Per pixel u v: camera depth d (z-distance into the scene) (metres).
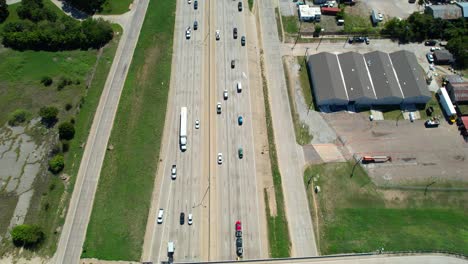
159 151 114.44
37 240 99.44
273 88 127.44
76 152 114.50
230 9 146.75
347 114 122.56
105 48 137.50
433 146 116.69
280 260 97.69
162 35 139.88
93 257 97.38
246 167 111.75
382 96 121.94
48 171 110.94
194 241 100.31
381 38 140.75
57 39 135.75
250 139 116.81
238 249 98.50
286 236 101.25
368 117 122.12
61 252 98.56
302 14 143.00
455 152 115.75
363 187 109.25
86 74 131.50
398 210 105.56
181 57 134.25
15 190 108.12
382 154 114.94
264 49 136.62
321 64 127.75
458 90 123.50
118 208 104.62
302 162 113.25
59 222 102.94
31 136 117.75
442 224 103.19
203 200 106.25
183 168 111.56
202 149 114.88
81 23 140.88
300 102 124.75
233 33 139.62
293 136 118.00
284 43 138.25
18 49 137.62
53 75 131.25
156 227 102.31
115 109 123.06
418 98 122.50
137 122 119.94
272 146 115.88
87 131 118.44
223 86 127.12
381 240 99.94
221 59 133.38
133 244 99.44
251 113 121.75
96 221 102.75
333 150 115.56
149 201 106.06
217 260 97.62
